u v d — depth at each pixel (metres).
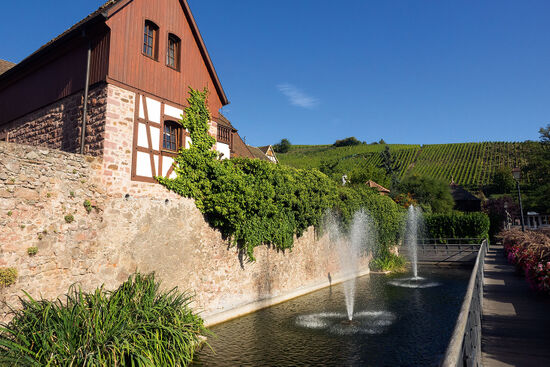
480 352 4.77
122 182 9.12
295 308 12.88
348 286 17.55
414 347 8.75
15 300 6.82
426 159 79.06
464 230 28.56
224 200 10.81
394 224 25.53
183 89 11.27
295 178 14.95
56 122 10.43
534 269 8.55
